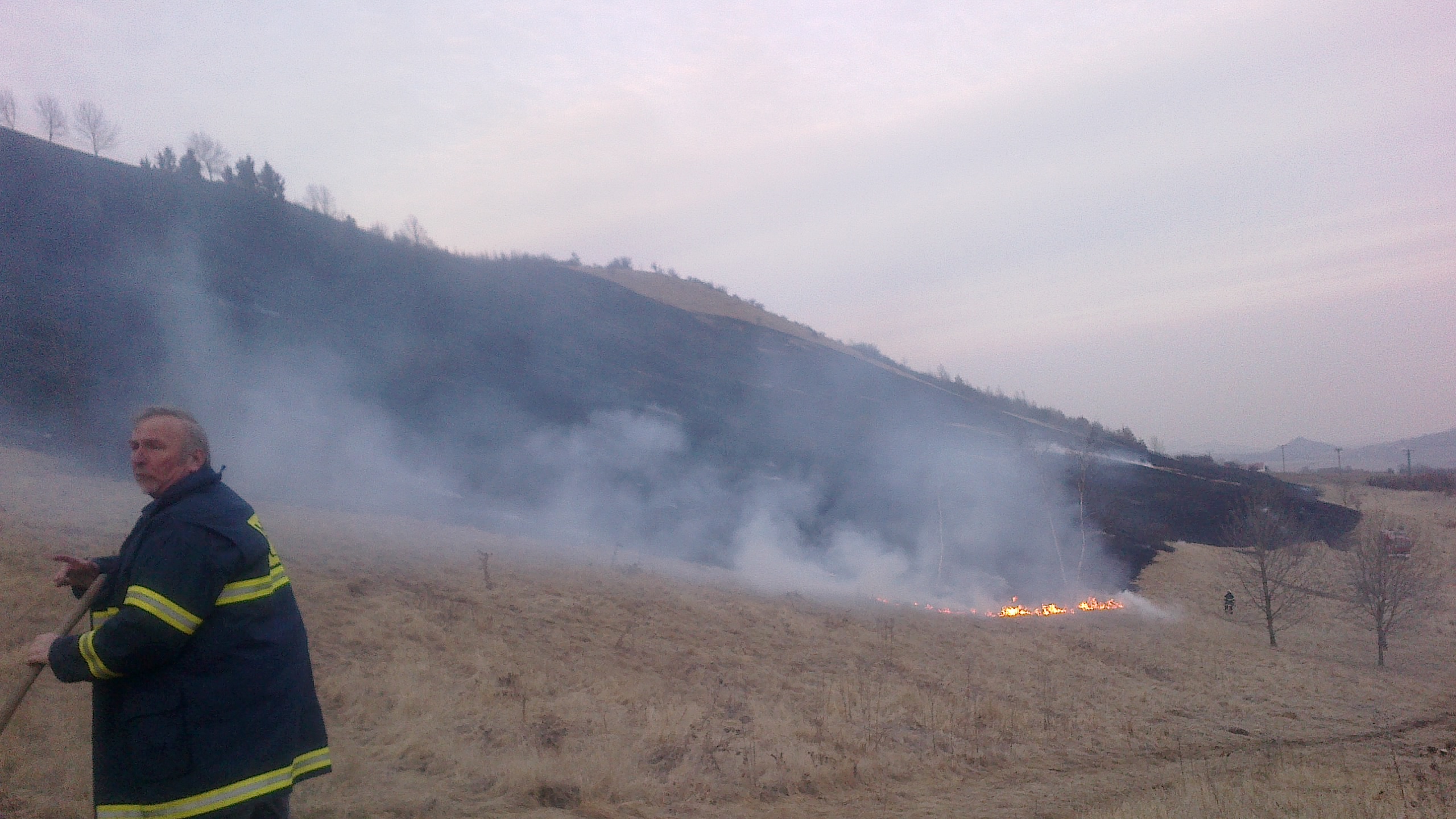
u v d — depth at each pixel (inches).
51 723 293.6
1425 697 1006.4
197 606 119.1
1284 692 910.4
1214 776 491.8
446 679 462.0
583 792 333.7
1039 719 626.2
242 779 121.8
